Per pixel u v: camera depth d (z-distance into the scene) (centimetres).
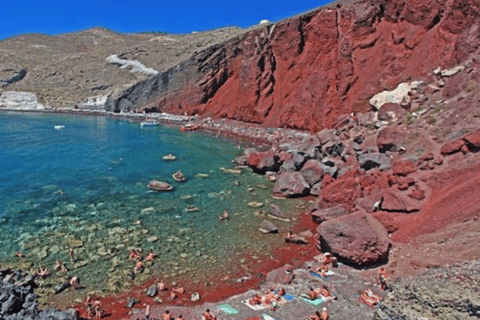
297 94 6456
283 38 6906
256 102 7019
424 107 3894
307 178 3525
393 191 2677
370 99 5078
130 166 4262
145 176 3872
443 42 4616
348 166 3728
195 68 8081
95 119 8356
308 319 1561
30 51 12925
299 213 2997
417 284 1205
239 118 7294
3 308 1580
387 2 5481
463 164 2611
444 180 2597
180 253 2267
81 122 7831
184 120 7775
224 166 4388
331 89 5900
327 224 2216
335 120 5344
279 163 4100
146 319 1608
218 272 2072
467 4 4362
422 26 4978
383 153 3494
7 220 2638
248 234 2573
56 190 3328
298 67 6638
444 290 1125
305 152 3922
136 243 2366
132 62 11462
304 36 6662
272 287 1861
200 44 11125
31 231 2473
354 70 5600
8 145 5234
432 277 1247
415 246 2133
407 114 3975
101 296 1808
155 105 8612
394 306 1173
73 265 2069
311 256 2277
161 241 2411
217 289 1908
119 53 12019
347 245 2091
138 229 2575
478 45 4044
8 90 10306
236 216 2889
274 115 6775
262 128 6644
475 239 1875
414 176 2812
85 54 12531
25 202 3003
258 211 3006
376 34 5550
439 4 4828
